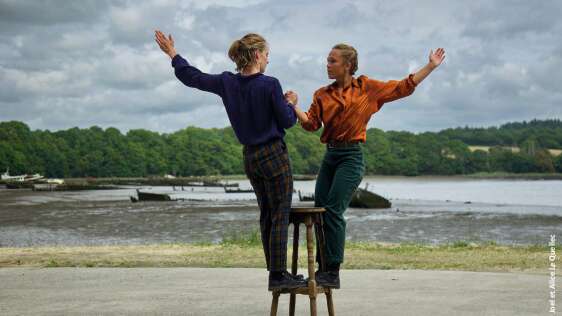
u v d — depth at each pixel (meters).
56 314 6.07
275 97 4.43
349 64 4.96
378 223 30.91
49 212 43.03
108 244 22.33
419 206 49.00
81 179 190.38
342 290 7.37
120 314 6.05
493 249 13.63
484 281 7.97
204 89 4.73
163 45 4.88
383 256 12.10
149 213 40.91
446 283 7.82
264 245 4.73
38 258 12.04
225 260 11.23
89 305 6.51
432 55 4.81
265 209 4.68
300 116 4.81
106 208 47.75
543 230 26.41
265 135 4.48
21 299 6.89
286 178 4.52
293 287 4.58
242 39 4.61
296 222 4.69
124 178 197.00
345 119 4.89
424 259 11.52
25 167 181.00
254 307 6.38
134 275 8.72
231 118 4.58
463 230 26.53
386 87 4.92
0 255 12.77
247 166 4.59
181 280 8.21
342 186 4.86
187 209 45.31
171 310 6.22
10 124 195.75
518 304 6.36
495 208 45.25
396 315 5.89
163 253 12.91
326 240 4.87
